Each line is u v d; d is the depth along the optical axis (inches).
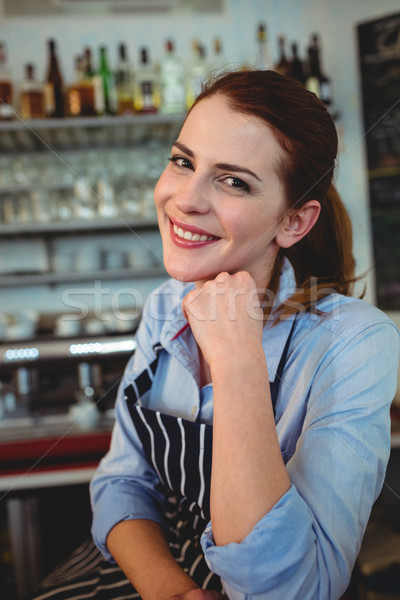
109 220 77.4
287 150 21.6
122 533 26.7
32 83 74.6
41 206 78.2
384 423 21.0
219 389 19.3
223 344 20.3
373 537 28.9
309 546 17.6
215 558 17.7
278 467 18.1
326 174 23.4
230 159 21.2
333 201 27.1
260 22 84.7
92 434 60.1
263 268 24.7
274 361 24.3
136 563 24.9
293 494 17.8
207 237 22.9
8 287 89.1
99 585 27.9
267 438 18.4
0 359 69.2
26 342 70.2
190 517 27.7
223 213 21.9
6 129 72.5
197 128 21.7
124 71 76.3
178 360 27.2
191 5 84.4
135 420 27.5
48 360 69.7
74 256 80.0
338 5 78.0
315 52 75.7
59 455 57.6
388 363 21.8
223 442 18.4
